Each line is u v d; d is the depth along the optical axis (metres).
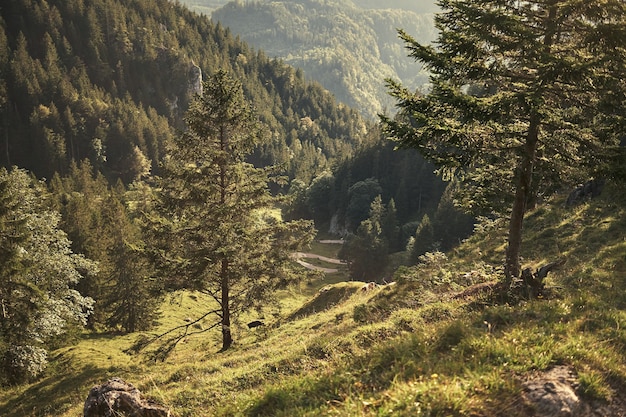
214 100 20.44
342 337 11.39
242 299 21.61
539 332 7.95
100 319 46.19
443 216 75.38
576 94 10.95
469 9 10.53
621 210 19.31
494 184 12.55
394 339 9.02
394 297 16.89
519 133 11.49
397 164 115.19
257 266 21.27
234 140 21.03
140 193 83.81
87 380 20.25
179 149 20.69
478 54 10.93
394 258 80.19
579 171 11.41
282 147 185.25
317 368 9.50
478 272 15.28
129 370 19.06
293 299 59.69
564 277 14.37
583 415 5.80
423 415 5.64
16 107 135.12
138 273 42.84
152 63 183.50
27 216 26.84
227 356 17.45
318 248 105.50
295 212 126.75
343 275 83.19
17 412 19.08
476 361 7.04
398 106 11.72
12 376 24.88
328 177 127.56
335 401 6.80
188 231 20.27
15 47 158.00
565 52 10.79
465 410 5.73
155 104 181.25
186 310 51.28
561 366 6.79
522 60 10.73
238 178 20.80
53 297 29.31
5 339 25.20
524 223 22.62
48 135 123.75
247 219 21.31
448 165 11.41
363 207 109.38
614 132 10.80
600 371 6.69
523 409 5.80
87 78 161.12
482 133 11.16
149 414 8.59
